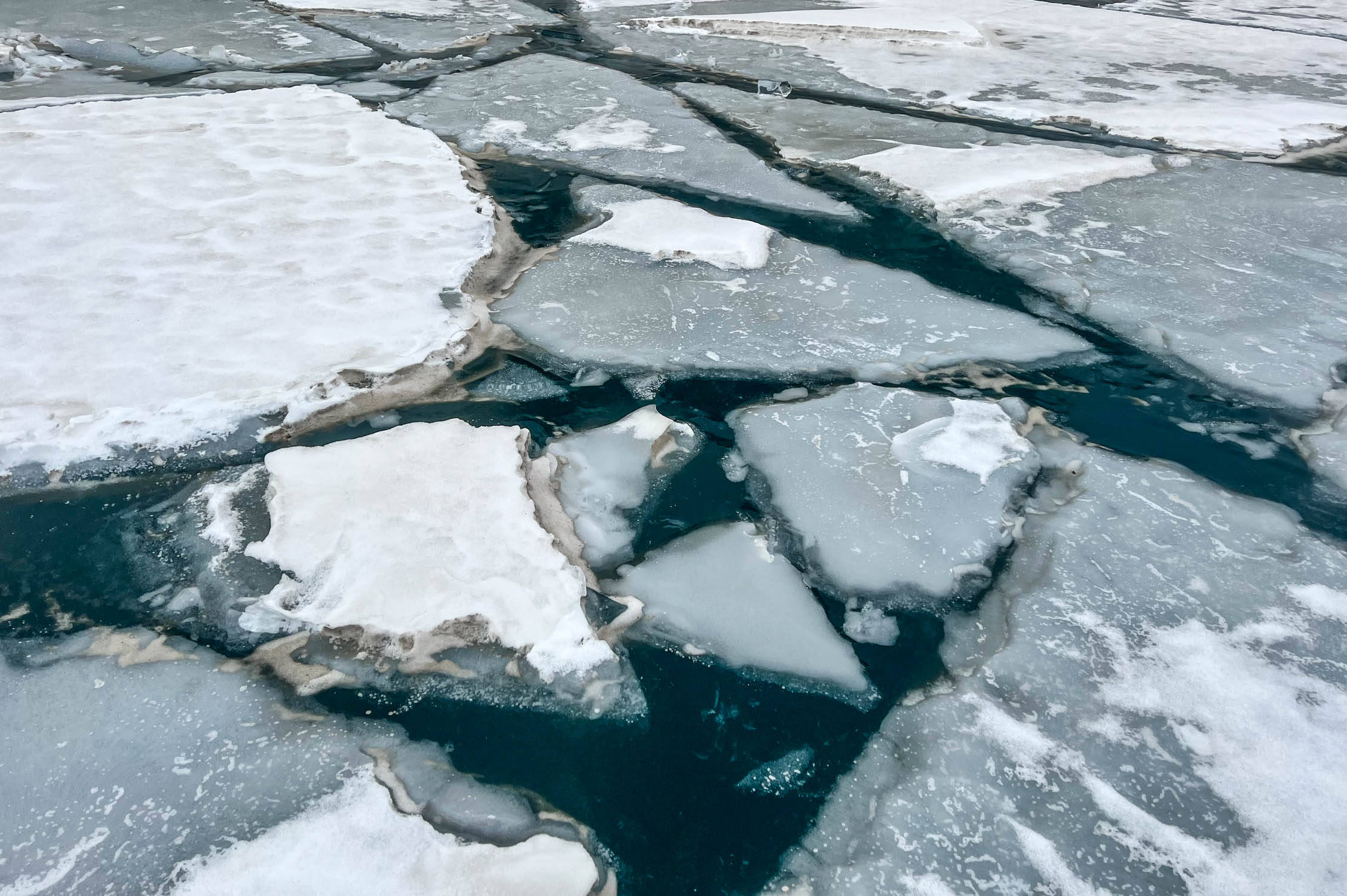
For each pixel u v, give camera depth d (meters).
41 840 1.33
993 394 2.53
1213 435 2.39
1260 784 1.47
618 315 2.81
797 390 2.51
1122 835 1.40
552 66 5.45
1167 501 2.11
